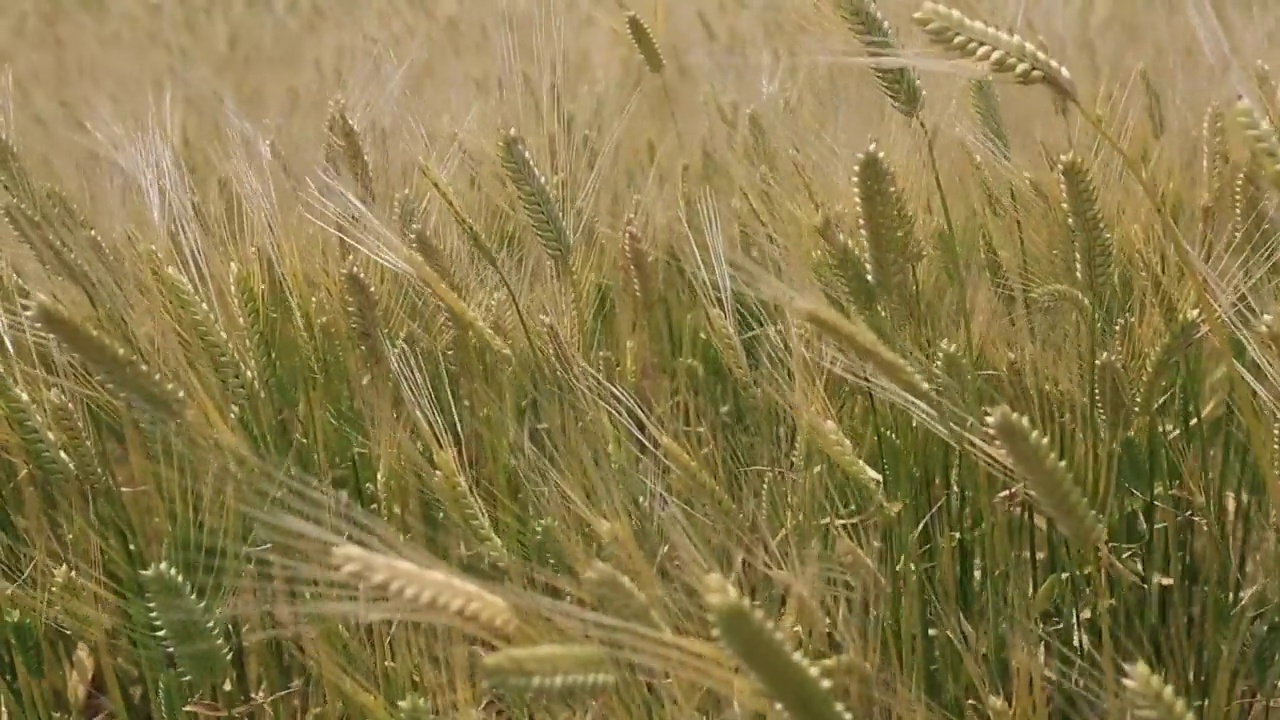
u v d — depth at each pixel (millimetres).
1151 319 2176
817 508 1988
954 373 1927
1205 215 2359
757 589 1799
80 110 4863
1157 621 1915
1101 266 2008
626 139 4086
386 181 3246
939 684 1882
